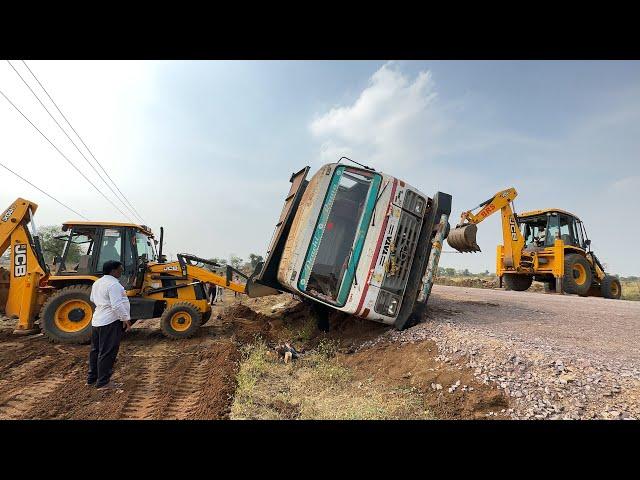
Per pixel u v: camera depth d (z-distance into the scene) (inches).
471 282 1040.2
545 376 174.9
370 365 243.1
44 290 354.0
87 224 361.7
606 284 654.5
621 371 172.7
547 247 633.0
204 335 376.8
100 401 195.0
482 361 198.7
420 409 171.0
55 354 290.2
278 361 260.8
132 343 342.6
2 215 342.0
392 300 281.6
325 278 286.4
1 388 213.9
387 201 278.8
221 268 472.7
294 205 338.0
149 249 417.1
